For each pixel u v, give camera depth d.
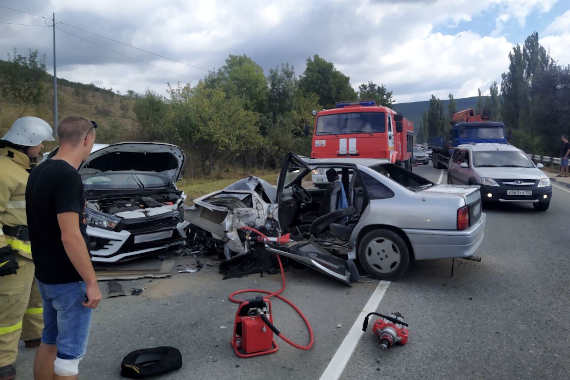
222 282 5.47
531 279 5.43
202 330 4.02
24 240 3.06
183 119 18.20
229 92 27.45
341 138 11.76
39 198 2.42
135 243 6.07
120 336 3.90
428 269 5.90
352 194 6.27
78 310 2.54
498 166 11.25
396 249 5.32
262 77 30.06
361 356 3.49
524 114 44.59
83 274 2.38
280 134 24.16
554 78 31.61
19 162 3.17
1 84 19.88
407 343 3.72
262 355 3.53
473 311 4.41
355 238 5.59
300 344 3.72
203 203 6.38
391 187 5.46
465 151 12.37
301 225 6.76
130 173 7.57
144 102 20.56
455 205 5.10
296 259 5.30
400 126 12.07
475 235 5.23
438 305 4.59
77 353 2.56
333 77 40.12
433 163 28.97
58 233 2.45
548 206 10.88
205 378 3.17
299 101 29.33
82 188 2.50
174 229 6.59
